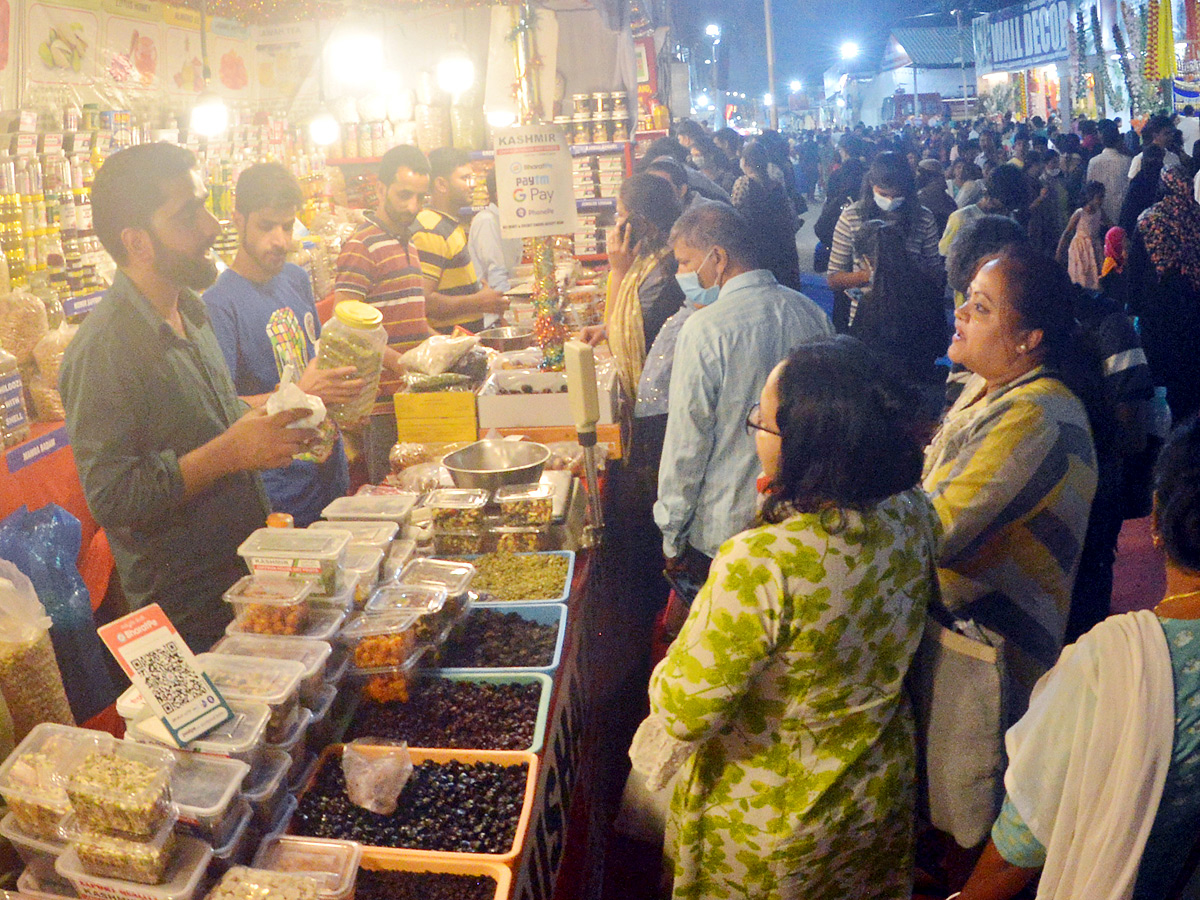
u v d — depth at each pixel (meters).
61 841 1.46
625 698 3.43
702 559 3.12
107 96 4.16
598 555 3.03
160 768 1.44
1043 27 23.09
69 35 3.88
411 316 4.39
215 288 3.13
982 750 1.84
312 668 1.82
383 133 6.82
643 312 4.14
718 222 3.07
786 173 13.73
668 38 11.46
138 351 2.24
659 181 4.16
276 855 1.57
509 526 2.76
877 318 5.84
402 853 1.63
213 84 5.13
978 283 2.26
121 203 2.19
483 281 6.28
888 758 1.81
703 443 2.93
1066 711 1.34
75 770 1.44
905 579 1.78
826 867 1.80
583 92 7.32
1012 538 2.21
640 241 4.19
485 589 2.56
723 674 1.67
